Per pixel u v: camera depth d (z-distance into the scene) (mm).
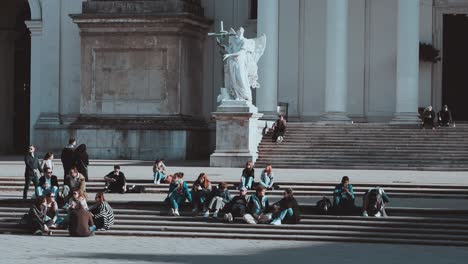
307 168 47875
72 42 61750
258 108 56906
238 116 47531
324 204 32438
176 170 45406
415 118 54906
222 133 47875
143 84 58250
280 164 48250
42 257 26953
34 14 62438
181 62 57812
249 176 37562
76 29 61719
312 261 26406
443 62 60000
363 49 59562
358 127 51062
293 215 31797
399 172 45094
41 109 62062
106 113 58781
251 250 28562
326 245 29578
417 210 32188
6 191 39562
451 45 60094
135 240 30609
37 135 61000
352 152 48812
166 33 57812
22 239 30672
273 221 31719
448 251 28375
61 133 60531
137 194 37688
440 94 59406
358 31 59656
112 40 58562
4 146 67500
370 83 59469
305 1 60188
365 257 27156
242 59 47531
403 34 55125
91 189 38469
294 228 31453
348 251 28344
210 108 60875
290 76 60281
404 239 30172
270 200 35281
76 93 61656
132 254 27656
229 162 47625
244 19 60594
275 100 57094
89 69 59031
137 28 58094
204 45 60969
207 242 30219
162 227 32062
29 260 26375
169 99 57812
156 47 58000
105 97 58812
